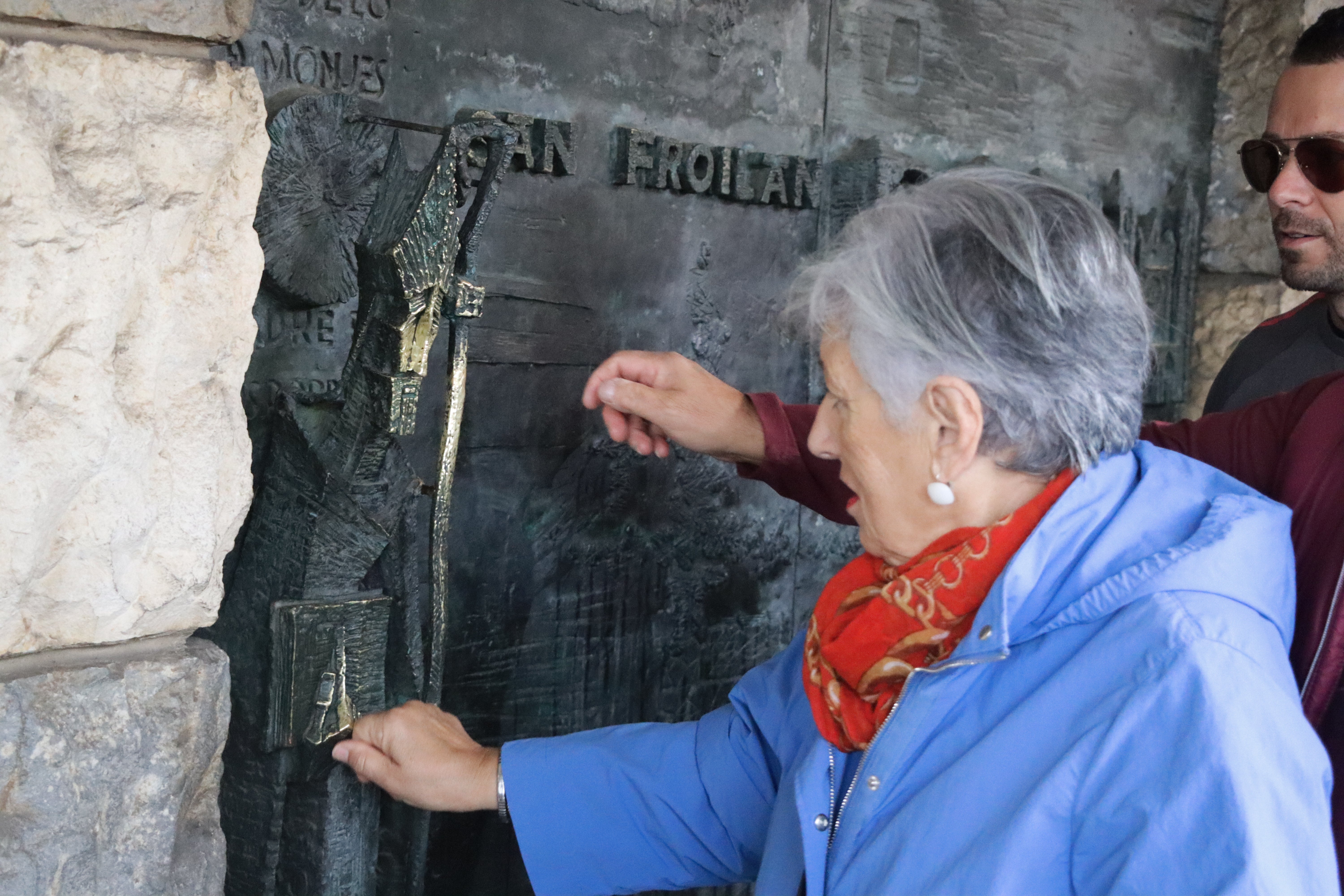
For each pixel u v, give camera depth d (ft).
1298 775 2.12
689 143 4.94
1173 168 7.39
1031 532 2.45
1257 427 3.38
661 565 5.24
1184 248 7.47
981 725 2.43
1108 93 6.86
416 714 3.52
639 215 4.86
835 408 2.66
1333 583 2.88
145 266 2.68
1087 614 2.35
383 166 3.79
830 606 2.85
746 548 5.59
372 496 3.45
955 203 2.39
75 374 2.59
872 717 2.68
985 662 2.41
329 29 3.80
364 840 3.72
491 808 3.49
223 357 2.89
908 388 2.38
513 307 4.51
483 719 4.69
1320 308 5.39
